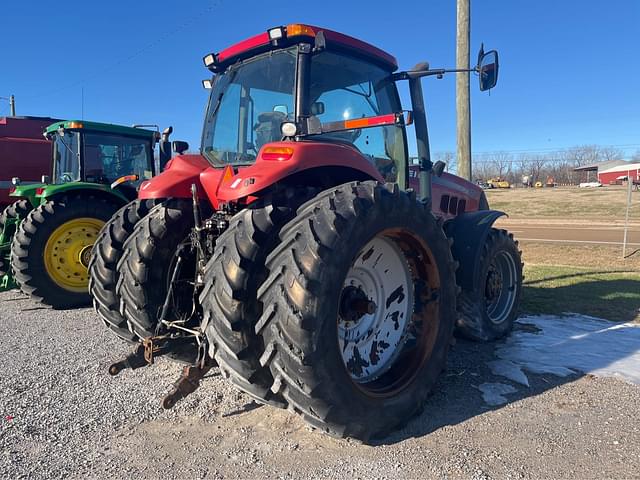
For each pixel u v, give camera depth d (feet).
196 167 12.14
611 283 22.94
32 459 8.68
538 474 8.08
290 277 8.21
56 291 20.74
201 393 11.30
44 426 9.85
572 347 14.19
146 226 11.61
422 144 14.42
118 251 12.84
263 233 8.96
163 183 11.60
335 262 8.42
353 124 10.22
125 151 25.59
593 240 41.42
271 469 8.34
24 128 35.24
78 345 15.12
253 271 8.75
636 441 9.05
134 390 11.55
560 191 120.88
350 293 9.58
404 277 10.69
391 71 13.64
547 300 19.71
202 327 8.95
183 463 8.55
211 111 12.98
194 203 10.52
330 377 8.31
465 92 25.32
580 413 10.18
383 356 10.33
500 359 13.34
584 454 8.65
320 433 9.48
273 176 9.02
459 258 14.34
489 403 10.71
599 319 17.07
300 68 10.67
